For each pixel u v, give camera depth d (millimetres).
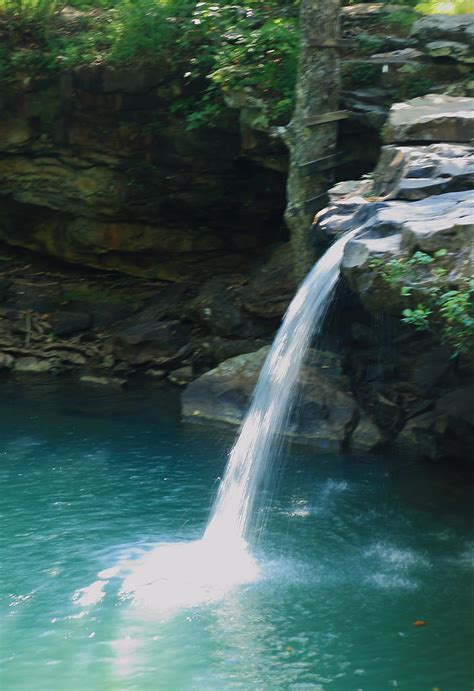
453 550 8469
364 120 12914
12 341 16781
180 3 15844
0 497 9891
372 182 10438
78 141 16891
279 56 14375
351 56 14102
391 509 9516
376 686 6137
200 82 15797
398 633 6859
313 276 9594
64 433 12258
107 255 18469
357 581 7805
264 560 8250
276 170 15117
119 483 10305
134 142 16656
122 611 7250
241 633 6863
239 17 15383
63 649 6660
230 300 16094
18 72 16781
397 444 11766
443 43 13016
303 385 12102
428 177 9070
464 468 10875
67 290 18547
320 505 9648
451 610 7234
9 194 17953
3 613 7230
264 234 17703
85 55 16297
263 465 10078
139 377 15578
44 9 16969
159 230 17969
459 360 12023
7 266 19391
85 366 16250
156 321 16500
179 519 9242
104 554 8375
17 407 13648
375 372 12734
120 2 17281
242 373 13062
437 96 11953
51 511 9469
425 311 7184
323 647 6664
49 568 8078
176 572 7984
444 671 6328
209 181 16812
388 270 7215
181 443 11789
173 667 6402
